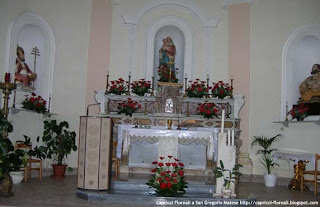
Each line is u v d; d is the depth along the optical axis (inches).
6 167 231.6
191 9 398.6
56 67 360.5
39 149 309.6
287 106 357.1
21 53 339.3
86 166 237.9
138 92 358.9
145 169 322.3
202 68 394.6
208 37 394.3
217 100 360.2
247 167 356.8
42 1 352.5
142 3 399.5
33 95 330.3
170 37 404.8
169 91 351.6
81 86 370.0
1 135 233.9
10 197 224.7
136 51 395.9
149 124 346.9
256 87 371.2
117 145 325.4
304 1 359.6
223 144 241.8
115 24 395.5
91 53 378.3
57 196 235.6
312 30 351.9
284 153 331.3
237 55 382.0
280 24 369.7
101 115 351.6
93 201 225.3
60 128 332.2
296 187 308.7
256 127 366.0
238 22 386.3
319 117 333.1
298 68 362.0
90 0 381.7
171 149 295.7
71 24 370.6
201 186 256.2
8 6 316.5
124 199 226.1
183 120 346.6
